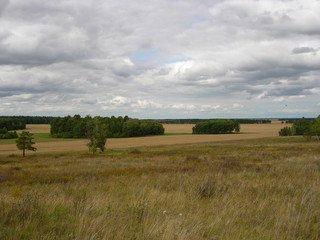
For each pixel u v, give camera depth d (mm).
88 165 27000
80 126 129000
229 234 5324
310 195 8320
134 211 6824
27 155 57594
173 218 6113
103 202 7801
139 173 17078
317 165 16969
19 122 181750
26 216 6250
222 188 9750
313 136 84188
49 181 14586
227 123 145750
